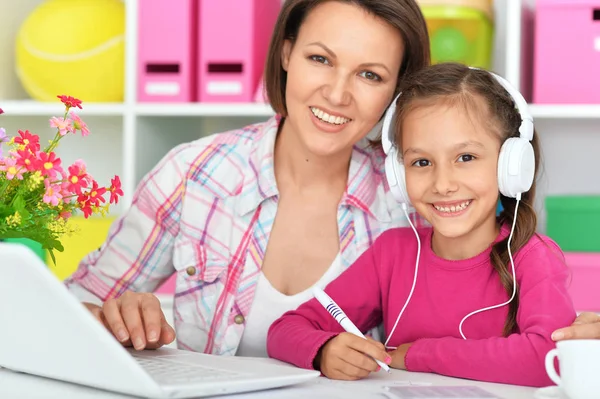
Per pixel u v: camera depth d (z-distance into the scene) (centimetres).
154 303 143
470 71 148
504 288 147
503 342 129
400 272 161
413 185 148
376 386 122
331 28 165
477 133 142
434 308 153
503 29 307
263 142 188
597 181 305
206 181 188
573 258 262
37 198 134
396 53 170
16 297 103
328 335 134
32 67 288
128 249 191
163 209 188
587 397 100
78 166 134
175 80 279
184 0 277
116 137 329
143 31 279
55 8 291
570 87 265
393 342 158
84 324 96
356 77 168
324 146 171
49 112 285
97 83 287
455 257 154
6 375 119
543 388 112
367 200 184
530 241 147
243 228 184
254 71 279
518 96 143
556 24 266
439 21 272
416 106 146
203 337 184
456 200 144
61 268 280
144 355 133
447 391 113
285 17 177
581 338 124
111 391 107
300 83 169
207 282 183
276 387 116
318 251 184
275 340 148
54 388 109
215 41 277
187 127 313
